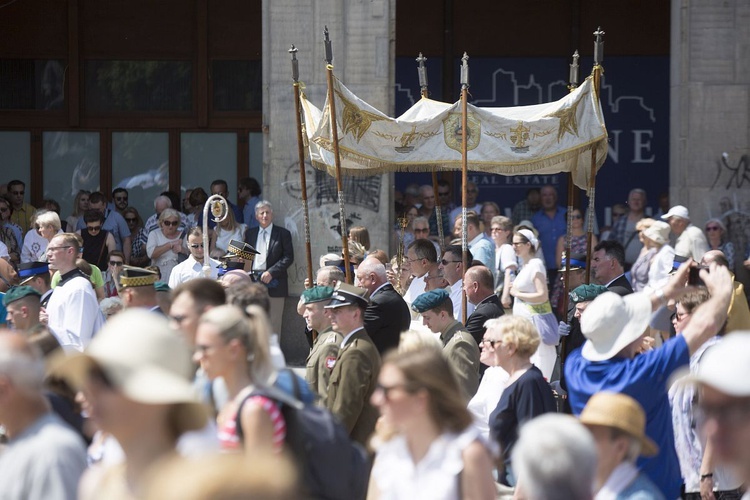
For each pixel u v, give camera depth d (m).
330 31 28.78
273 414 9.53
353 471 10.04
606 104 40.75
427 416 8.84
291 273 29.30
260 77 39.78
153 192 39.75
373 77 28.81
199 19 39.41
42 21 39.09
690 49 29.41
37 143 39.34
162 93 39.69
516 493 11.22
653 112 40.62
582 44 40.53
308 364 15.20
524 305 20.67
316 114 21.45
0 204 33.28
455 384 8.98
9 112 39.19
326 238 29.12
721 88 29.39
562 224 36.06
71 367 7.45
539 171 22.55
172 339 7.65
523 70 40.62
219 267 24.05
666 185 40.75
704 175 29.48
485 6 40.50
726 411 6.55
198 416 7.50
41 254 30.58
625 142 40.69
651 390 10.87
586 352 11.34
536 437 7.01
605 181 40.75
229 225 30.02
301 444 9.68
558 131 20.44
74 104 39.22
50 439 8.52
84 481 7.90
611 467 8.94
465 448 8.74
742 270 21.36
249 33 39.59
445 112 20.70
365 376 14.09
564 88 40.69
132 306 16.02
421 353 8.98
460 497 8.67
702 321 11.07
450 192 36.25
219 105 39.75
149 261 31.62
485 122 20.59
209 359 9.70
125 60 39.53
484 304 18.56
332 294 15.47
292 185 29.16
